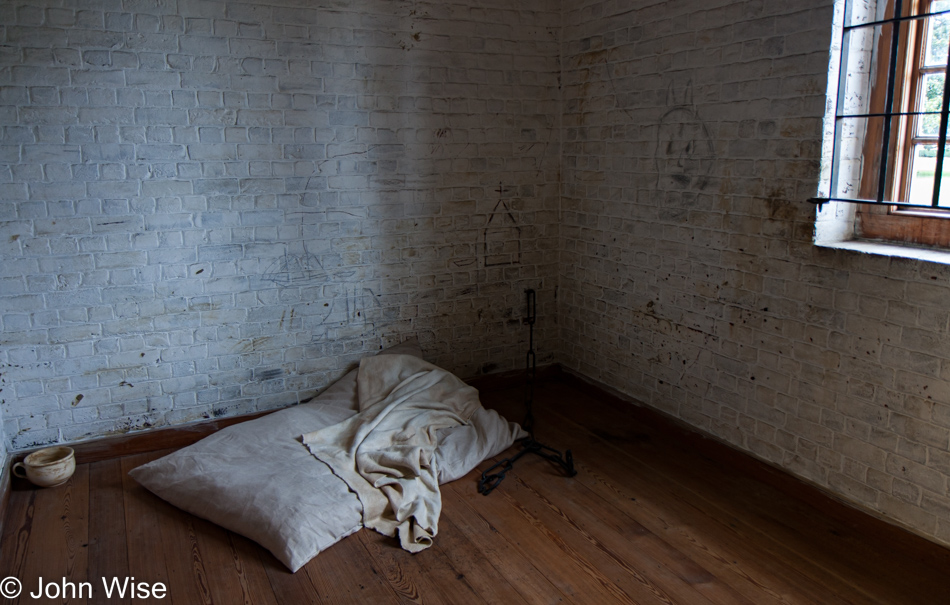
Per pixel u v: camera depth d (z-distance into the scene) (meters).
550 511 2.86
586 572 2.45
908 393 2.46
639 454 3.38
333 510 2.67
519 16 3.91
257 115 3.36
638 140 3.57
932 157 2.50
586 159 3.98
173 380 3.43
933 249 2.52
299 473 2.86
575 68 3.97
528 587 2.38
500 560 2.53
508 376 4.29
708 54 3.10
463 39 3.79
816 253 2.72
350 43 3.50
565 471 3.20
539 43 3.99
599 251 3.96
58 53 2.96
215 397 3.54
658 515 2.82
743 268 3.05
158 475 2.94
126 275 3.24
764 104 2.86
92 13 2.99
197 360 3.46
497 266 4.14
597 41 3.77
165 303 3.34
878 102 2.64
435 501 2.86
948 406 2.35
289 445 3.12
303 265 3.60
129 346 3.31
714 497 2.96
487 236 4.07
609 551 2.58
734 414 3.21
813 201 2.69
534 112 4.06
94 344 3.24
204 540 2.67
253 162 3.39
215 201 3.35
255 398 3.62
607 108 3.76
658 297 3.57
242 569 2.49
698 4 3.12
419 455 3.03
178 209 3.28
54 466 3.02
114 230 3.18
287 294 3.59
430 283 3.96
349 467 2.97
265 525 2.57
